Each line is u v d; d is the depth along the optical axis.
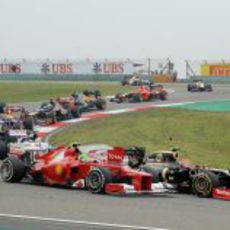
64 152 32.19
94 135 60.03
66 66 183.50
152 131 62.50
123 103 95.75
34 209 24.39
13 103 96.88
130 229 20.56
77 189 31.19
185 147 54.31
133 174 29.38
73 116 73.31
